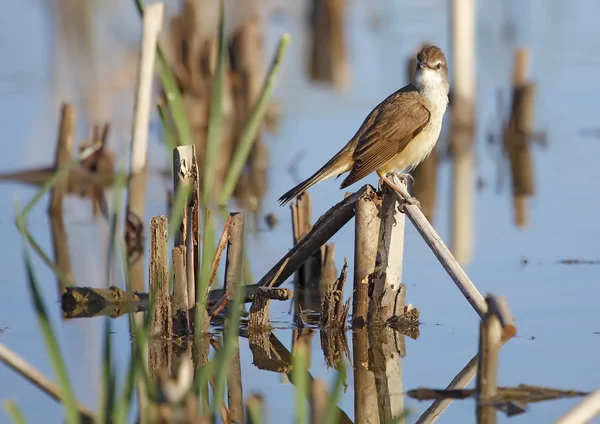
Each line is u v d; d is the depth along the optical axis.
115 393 7.45
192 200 10.48
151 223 10.43
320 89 21.69
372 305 10.93
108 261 12.45
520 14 25.42
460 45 19.09
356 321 10.97
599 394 7.78
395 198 10.59
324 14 25.28
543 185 16.41
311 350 10.39
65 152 16.39
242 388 9.52
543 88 21.36
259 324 10.84
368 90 21.30
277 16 26.95
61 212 15.52
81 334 10.77
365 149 11.34
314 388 7.59
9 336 10.70
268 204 15.81
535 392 8.93
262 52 22.20
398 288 10.96
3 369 9.82
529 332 10.43
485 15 26.48
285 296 10.60
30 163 17.17
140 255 13.91
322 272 12.48
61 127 16.33
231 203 15.84
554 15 25.61
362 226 10.68
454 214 15.03
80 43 23.66
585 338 10.24
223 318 11.30
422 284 12.22
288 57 23.81
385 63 22.62
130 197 14.20
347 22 26.45
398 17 26.53
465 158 18.48
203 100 20.06
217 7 23.53
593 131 19.05
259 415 7.50
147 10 14.02
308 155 17.84
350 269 12.83
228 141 19.06
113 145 17.95
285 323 11.09
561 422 7.60
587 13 26.08
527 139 19.19
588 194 15.75
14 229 14.57
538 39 24.27
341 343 10.53
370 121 11.64
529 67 20.28
